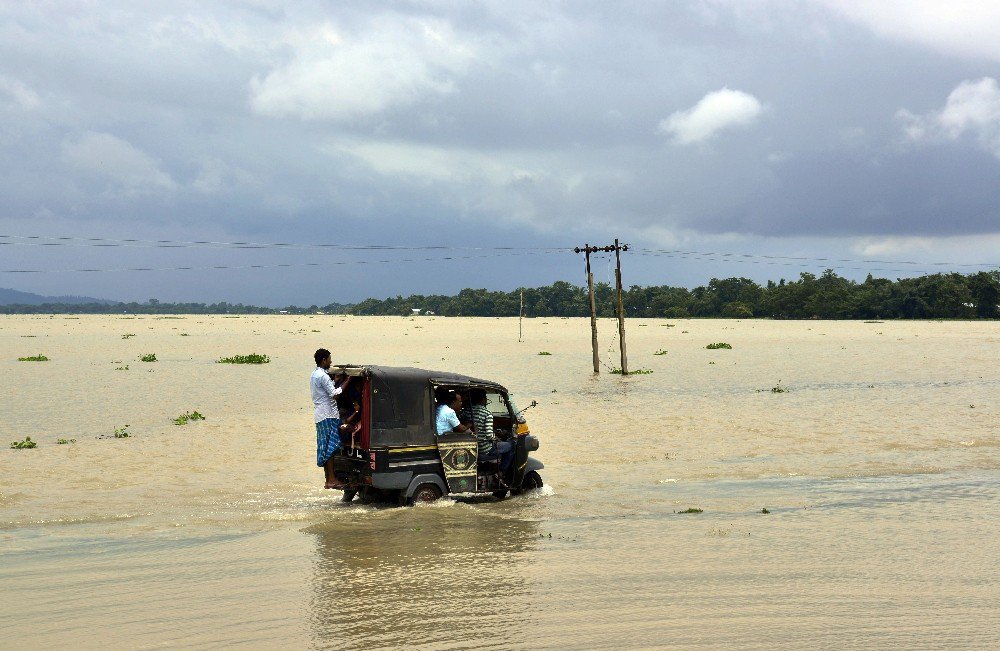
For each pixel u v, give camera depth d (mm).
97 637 6414
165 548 9250
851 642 6328
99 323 105938
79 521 10656
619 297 36719
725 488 13102
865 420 21203
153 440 17984
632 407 24281
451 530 10195
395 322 119438
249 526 10398
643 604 7238
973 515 11023
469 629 6578
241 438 18297
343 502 11984
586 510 11461
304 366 39250
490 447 12312
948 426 20047
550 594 7520
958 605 7234
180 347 54031
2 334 71750
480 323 115562
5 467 14688
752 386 30500
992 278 161250
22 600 7344
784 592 7609
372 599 7367
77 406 24156
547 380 33312
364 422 11414
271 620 6801
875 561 8695
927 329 92562
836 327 101125
